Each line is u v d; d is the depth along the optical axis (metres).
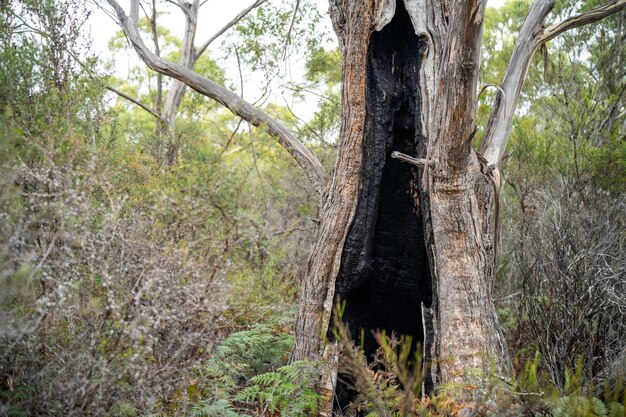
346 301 5.58
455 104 4.49
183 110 12.43
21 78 5.15
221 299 3.95
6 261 3.53
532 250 6.57
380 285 5.57
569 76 11.09
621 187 7.32
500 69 11.59
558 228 6.20
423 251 5.48
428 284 5.52
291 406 4.72
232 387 4.93
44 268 3.67
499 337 4.80
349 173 5.34
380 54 5.46
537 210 7.31
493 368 4.01
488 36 11.94
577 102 10.15
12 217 3.68
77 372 3.44
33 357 3.45
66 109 4.98
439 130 4.78
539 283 6.07
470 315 4.71
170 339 3.78
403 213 5.48
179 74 6.41
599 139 9.59
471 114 4.52
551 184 8.18
